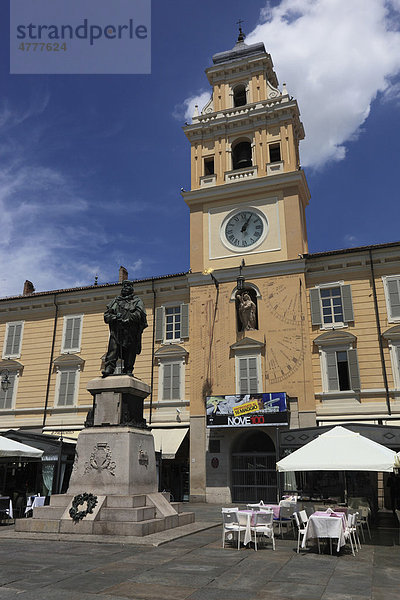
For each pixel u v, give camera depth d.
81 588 7.67
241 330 29.75
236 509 12.47
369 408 25.75
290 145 31.80
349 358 26.83
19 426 32.22
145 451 14.59
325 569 9.70
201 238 31.97
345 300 27.95
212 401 27.25
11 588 7.64
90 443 14.00
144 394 15.41
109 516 12.72
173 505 15.61
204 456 27.47
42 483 23.55
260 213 31.06
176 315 31.80
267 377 27.66
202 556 10.63
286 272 29.12
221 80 35.50
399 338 26.25
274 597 7.44
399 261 27.64
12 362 33.81
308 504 15.05
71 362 32.50
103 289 33.34
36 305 34.88
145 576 8.56
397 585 8.40
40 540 12.22
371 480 23.67
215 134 33.78
